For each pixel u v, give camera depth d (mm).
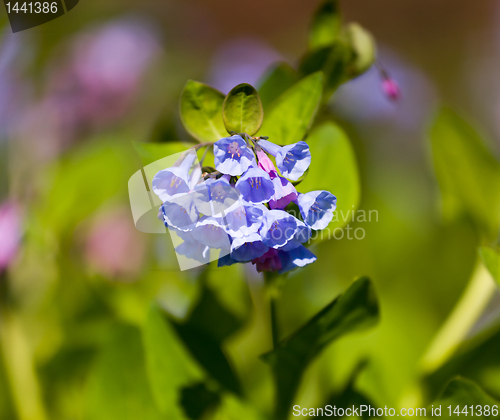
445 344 596
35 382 611
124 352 583
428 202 902
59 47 1024
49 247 657
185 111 534
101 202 670
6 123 814
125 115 966
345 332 535
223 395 571
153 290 653
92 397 580
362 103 992
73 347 629
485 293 595
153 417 581
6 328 618
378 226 797
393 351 643
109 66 980
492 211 596
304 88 539
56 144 854
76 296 642
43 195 681
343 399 579
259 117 514
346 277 736
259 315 657
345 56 591
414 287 700
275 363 546
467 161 596
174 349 572
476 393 545
